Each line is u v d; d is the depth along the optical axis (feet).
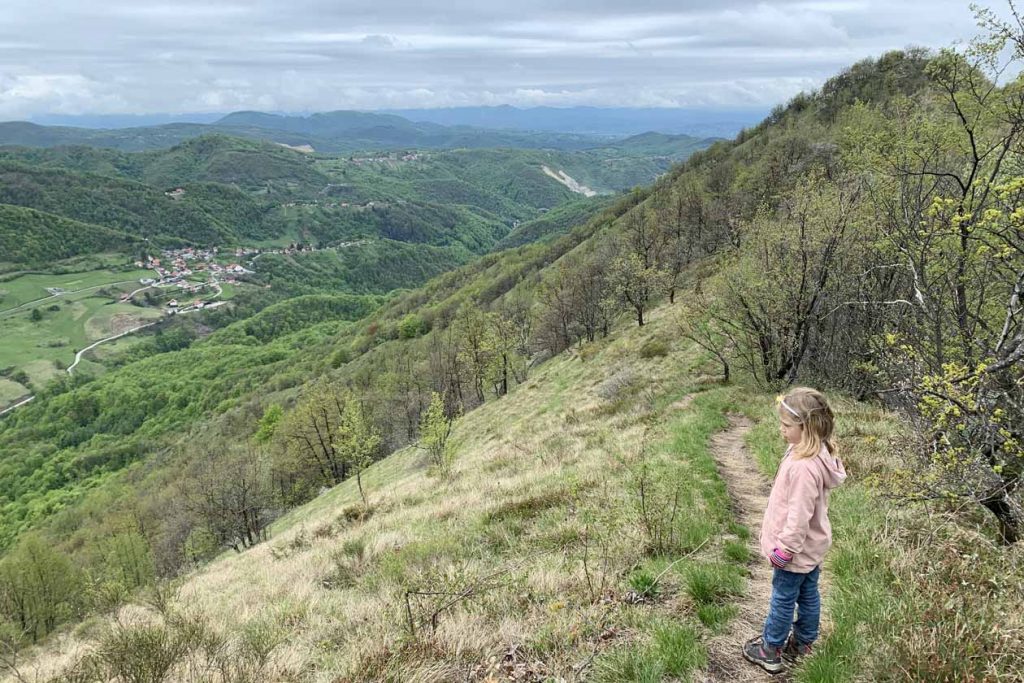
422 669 15.15
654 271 151.33
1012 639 12.12
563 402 105.91
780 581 13.50
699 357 85.61
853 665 12.70
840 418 43.62
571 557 23.16
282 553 50.52
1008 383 19.57
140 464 338.75
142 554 144.36
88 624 42.32
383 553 31.73
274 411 269.85
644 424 55.88
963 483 18.31
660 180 418.92
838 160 66.59
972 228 21.31
